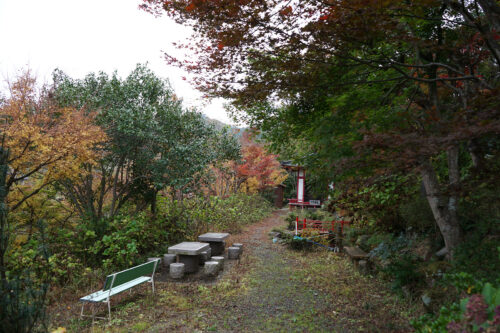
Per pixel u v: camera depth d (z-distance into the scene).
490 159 4.05
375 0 3.36
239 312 5.65
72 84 9.08
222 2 3.67
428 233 7.25
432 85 5.44
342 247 10.73
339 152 4.40
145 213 10.23
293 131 6.72
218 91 5.05
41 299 3.49
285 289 6.97
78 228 7.95
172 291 6.75
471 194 5.09
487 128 2.97
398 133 3.84
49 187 9.25
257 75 4.75
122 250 7.55
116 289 5.62
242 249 11.49
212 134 12.24
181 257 8.29
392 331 4.56
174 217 11.06
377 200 8.15
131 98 9.54
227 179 21.02
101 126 8.69
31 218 8.46
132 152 9.64
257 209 23.19
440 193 4.27
